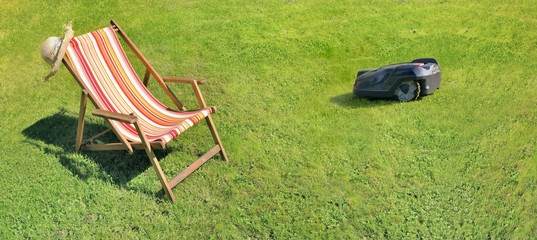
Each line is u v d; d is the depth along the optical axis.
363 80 6.89
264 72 8.07
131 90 5.52
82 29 9.84
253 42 9.38
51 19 10.36
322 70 8.22
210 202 4.64
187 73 7.98
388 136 5.81
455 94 6.91
